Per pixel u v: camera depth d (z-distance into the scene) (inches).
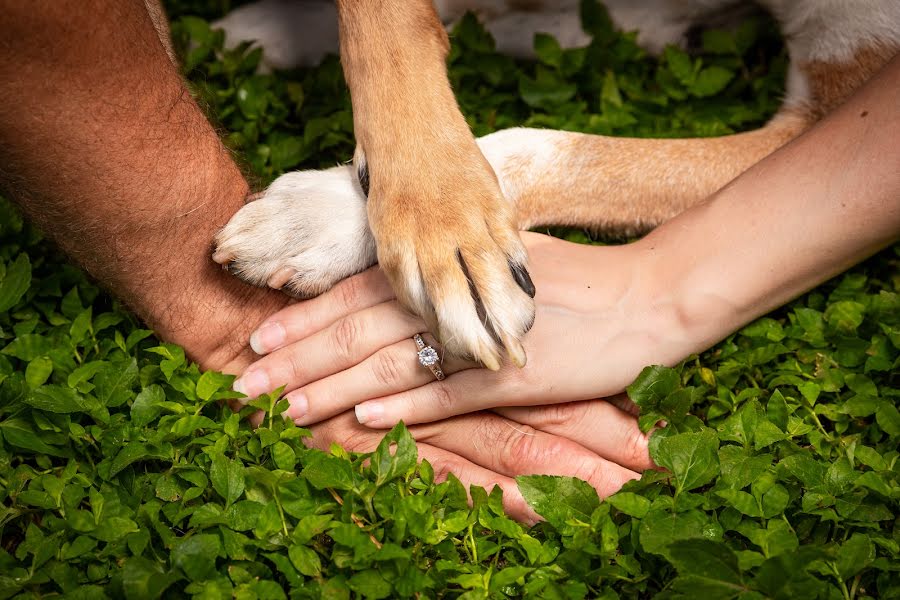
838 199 29.4
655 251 30.3
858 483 27.8
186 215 28.8
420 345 29.2
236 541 27.1
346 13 30.1
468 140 29.6
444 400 29.6
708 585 26.2
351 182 31.3
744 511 27.4
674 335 29.9
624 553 27.7
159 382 29.7
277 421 29.3
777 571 26.0
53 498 27.8
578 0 38.2
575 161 33.7
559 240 31.0
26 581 26.7
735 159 34.0
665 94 37.4
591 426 30.0
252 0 41.4
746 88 38.1
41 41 26.0
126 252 28.6
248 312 30.2
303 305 30.2
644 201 33.8
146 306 29.5
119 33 26.8
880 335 30.9
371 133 29.8
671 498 27.7
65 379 29.7
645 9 38.3
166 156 28.1
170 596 26.8
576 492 27.8
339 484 27.4
